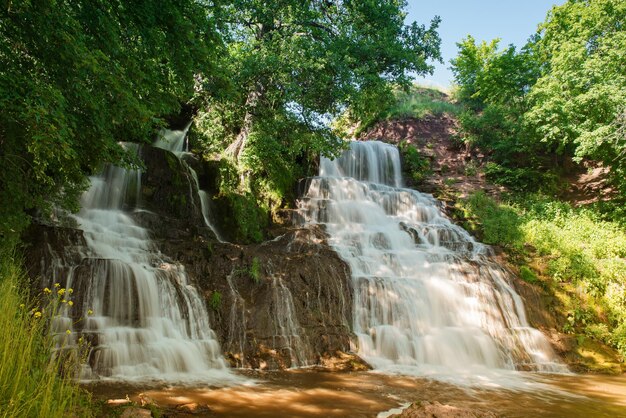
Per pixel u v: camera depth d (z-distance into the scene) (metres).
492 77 31.11
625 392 10.21
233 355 10.67
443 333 12.80
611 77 20.42
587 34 22.12
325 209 18.31
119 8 9.23
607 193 23.81
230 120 18.73
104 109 8.78
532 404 8.73
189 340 10.45
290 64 16.36
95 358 8.66
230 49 19.02
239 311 11.46
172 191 15.18
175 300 10.91
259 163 17.98
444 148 28.98
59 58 7.83
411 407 6.62
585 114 21.48
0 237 9.03
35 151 6.88
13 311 5.53
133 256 11.64
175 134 20.69
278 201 18.31
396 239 16.94
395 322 12.87
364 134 32.53
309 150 20.97
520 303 14.91
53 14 7.32
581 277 16.39
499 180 25.52
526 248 18.23
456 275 15.16
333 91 17.31
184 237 14.15
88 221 12.98
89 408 5.70
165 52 10.09
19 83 6.99
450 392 9.28
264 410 7.40
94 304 9.84
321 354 11.44
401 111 31.91
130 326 10.02
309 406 7.75
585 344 14.03
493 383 10.41
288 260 13.32
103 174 14.63
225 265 12.58
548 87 22.28
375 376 10.35
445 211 20.97
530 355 13.13
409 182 24.94
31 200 9.27
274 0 18.30
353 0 19.97
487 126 28.59
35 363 5.38
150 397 7.39
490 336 13.11
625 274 16.09
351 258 14.48
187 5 10.43
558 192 24.94
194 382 8.85
